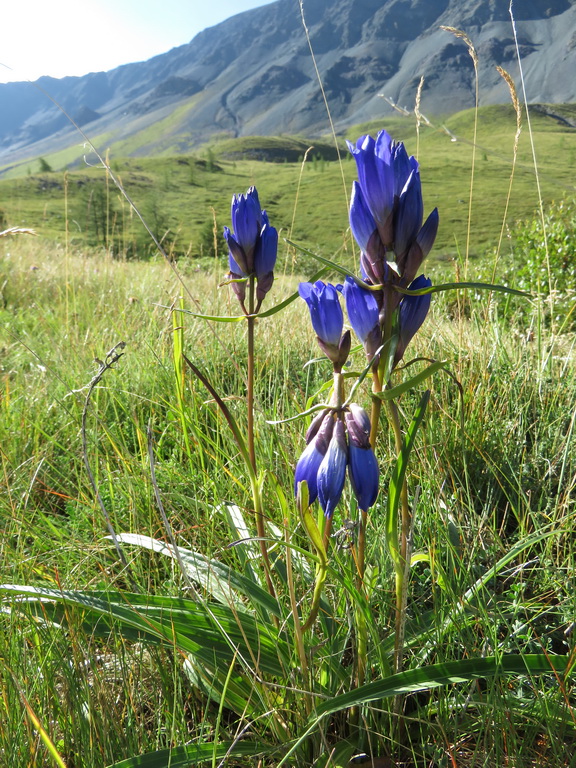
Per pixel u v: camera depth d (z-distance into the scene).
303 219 70.81
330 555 1.85
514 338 4.36
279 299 5.03
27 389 4.02
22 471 2.97
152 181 105.12
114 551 2.41
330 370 3.82
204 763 1.59
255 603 1.86
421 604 2.15
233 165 142.12
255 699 1.71
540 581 2.19
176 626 1.69
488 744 1.66
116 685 1.81
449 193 76.12
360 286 1.39
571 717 1.58
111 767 1.42
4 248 10.47
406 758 1.71
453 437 2.87
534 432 3.19
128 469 2.82
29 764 1.46
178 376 2.15
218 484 2.59
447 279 5.74
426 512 2.36
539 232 7.20
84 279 7.76
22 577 2.09
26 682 1.67
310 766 1.63
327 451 1.35
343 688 1.76
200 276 8.38
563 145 123.44
